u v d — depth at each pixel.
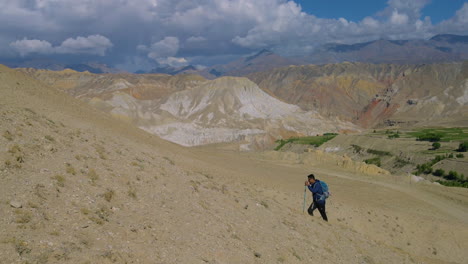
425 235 30.48
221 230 10.99
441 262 22.59
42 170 10.23
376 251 17.52
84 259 6.81
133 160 15.34
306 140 155.00
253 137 176.75
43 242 6.90
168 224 9.92
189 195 13.32
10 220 7.30
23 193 8.52
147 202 11.07
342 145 136.25
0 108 15.48
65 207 8.69
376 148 122.56
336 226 19.27
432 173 92.94
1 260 5.96
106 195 10.16
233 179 26.66
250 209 15.09
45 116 19.27
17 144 11.28
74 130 17.56
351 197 39.56
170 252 8.36
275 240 12.30
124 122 36.66
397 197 43.62
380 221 30.06
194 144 162.88
